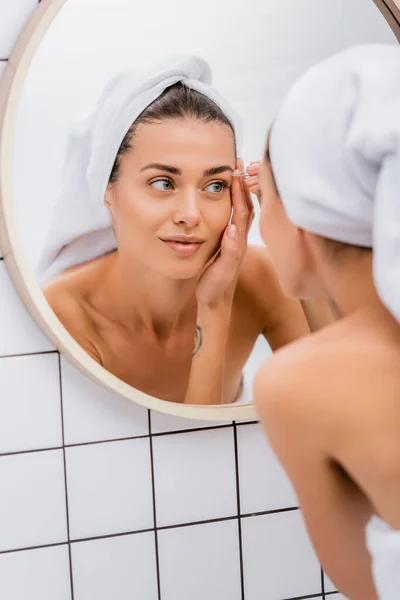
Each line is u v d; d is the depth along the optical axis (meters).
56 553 1.24
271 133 0.68
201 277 1.21
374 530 0.64
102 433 1.24
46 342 1.19
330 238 0.66
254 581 1.35
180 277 1.19
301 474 0.66
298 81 0.68
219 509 1.32
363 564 0.69
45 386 1.20
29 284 1.11
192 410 1.23
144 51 1.12
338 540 0.68
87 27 1.09
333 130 0.62
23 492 1.21
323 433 0.62
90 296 1.15
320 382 0.62
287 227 0.69
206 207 1.18
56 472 1.23
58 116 1.10
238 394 1.26
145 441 1.27
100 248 1.14
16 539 1.22
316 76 0.67
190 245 1.19
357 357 0.62
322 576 1.39
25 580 1.23
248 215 1.22
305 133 0.64
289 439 0.64
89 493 1.25
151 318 1.19
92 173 1.12
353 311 0.67
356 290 0.66
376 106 0.60
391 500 0.61
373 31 1.27
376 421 0.60
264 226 0.72
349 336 0.64
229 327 1.24
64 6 1.08
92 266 1.14
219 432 1.31
